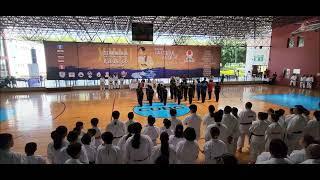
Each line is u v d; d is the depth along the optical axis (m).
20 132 8.18
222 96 15.98
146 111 11.46
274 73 23.88
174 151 3.76
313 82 19.53
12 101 14.24
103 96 16.12
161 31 23.25
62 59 18.89
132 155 3.72
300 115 5.46
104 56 19.70
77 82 21.52
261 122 5.34
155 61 20.89
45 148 6.64
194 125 5.87
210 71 22.45
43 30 22.28
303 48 20.41
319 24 16.53
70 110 11.70
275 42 23.72
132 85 19.33
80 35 25.30
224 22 18.89
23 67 25.44
